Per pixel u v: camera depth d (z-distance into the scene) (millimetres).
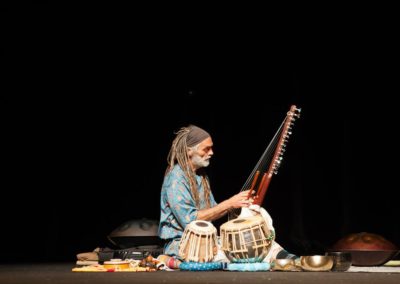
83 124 10469
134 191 10695
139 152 10594
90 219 10789
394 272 5133
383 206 10289
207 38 10086
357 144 10266
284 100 10195
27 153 10508
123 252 6629
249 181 6070
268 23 9984
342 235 10227
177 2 9844
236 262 5453
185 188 6004
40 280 4324
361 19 9812
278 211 10375
